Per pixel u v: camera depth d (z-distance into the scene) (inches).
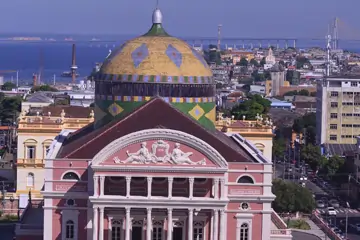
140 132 7864.2
